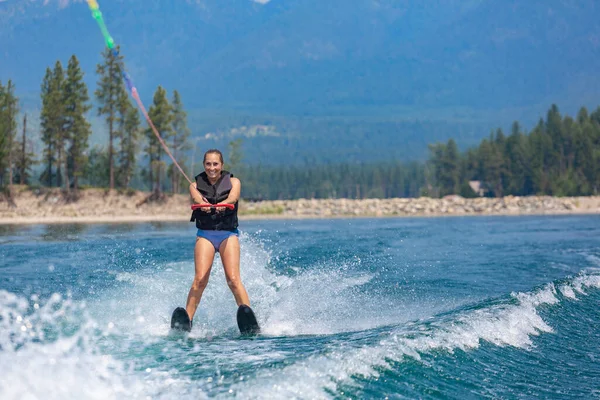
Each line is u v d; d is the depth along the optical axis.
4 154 117.62
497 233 45.41
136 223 84.69
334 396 7.62
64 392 7.27
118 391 7.55
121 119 131.00
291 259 24.44
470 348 10.29
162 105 131.25
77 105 124.38
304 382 7.89
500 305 13.39
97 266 21.64
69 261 23.25
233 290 13.51
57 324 12.06
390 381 8.30
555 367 9.88
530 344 11.19
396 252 28.02
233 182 13.72
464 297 16.23
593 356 10.61
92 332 11.46
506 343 10.99
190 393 7.54
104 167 157.62
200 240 13.53
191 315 13.27
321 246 30.59
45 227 67.75
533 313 13.18
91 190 119.88
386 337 10.12
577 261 25.00
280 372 8.14
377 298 16.23
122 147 134.88
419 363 9.11
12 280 18.20
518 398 8.37
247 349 10.28
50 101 124.06
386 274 20.69
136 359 9.34
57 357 8.85
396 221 80.38
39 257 24.73
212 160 13.52
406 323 12.09
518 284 18.53
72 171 142.00
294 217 111.56
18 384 7.30
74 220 101.00
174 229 59.19
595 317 13.61
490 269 22.25
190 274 19.80
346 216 114.06
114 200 119.38
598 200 127.06
